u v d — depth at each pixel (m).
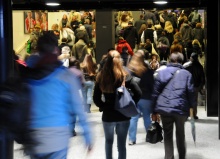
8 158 5.57
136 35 15.74
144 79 8.62
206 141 9.18
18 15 15.84
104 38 13.95
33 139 4.02
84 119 4.23
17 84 4.05
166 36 15.84
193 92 6.72
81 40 14.84
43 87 4.10
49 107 4.06
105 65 6.14
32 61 4.22
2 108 3.93
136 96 6.38
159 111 6.77
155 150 8.48
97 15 13.91
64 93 4.14
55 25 16.34
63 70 4.25
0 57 5.80
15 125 3.96
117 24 16.23
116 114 6.15
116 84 6.08
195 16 16.06
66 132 4.12
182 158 6.86
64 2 11.77
